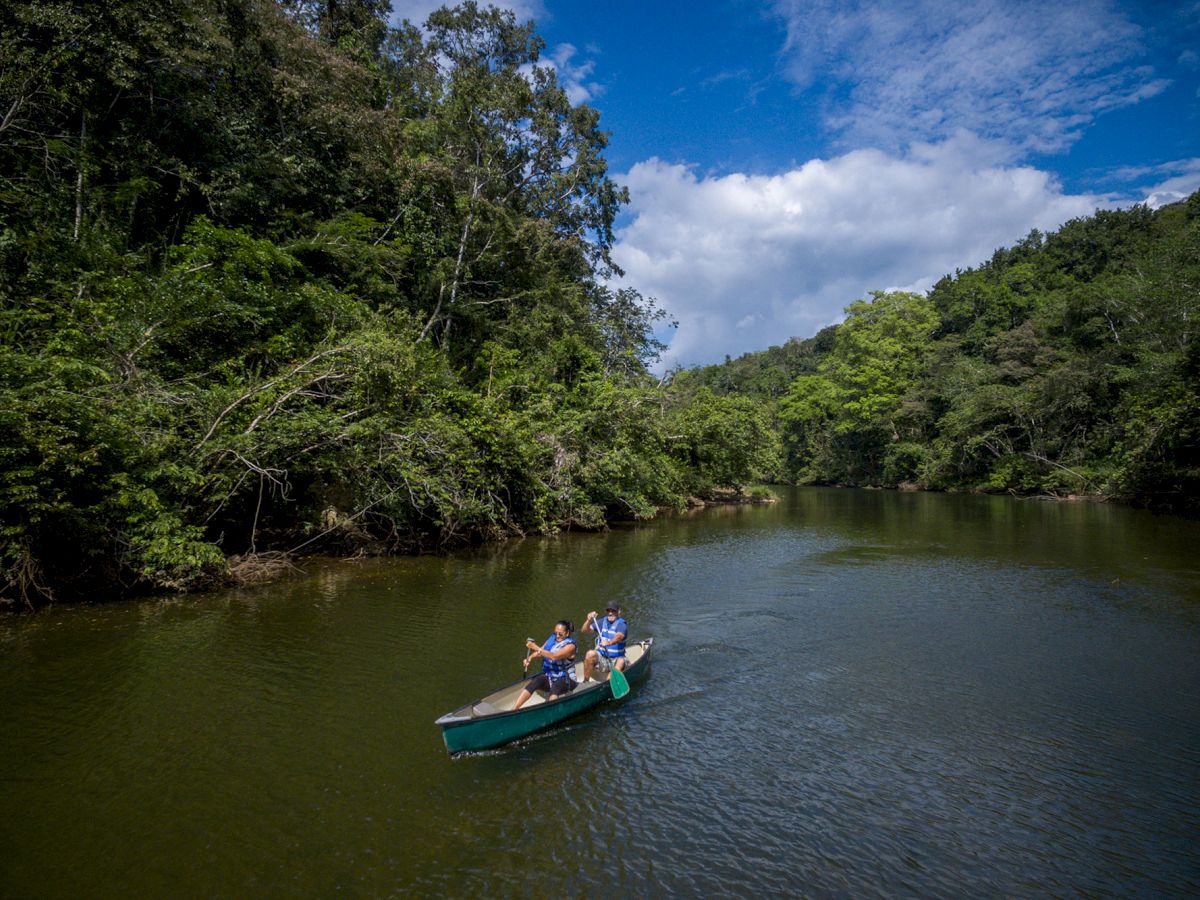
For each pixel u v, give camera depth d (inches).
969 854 205.8
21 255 574.6
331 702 307.6
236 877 186.4
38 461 405.4
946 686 343.9
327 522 652.1
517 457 788.6
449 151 1141.1
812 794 239.3
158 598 474.6
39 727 275.6
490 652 380.2
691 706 318.0
